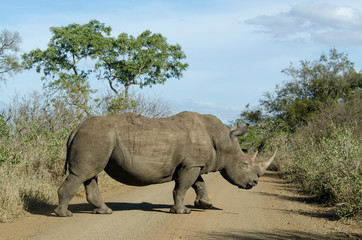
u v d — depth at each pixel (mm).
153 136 10008
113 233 8125
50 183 12664
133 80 44312
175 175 10562
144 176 10070
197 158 10523
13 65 46781
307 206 12172
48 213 9898
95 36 41219
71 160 9562
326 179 12648
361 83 49875
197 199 11242
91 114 17641
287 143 30469
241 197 13922
